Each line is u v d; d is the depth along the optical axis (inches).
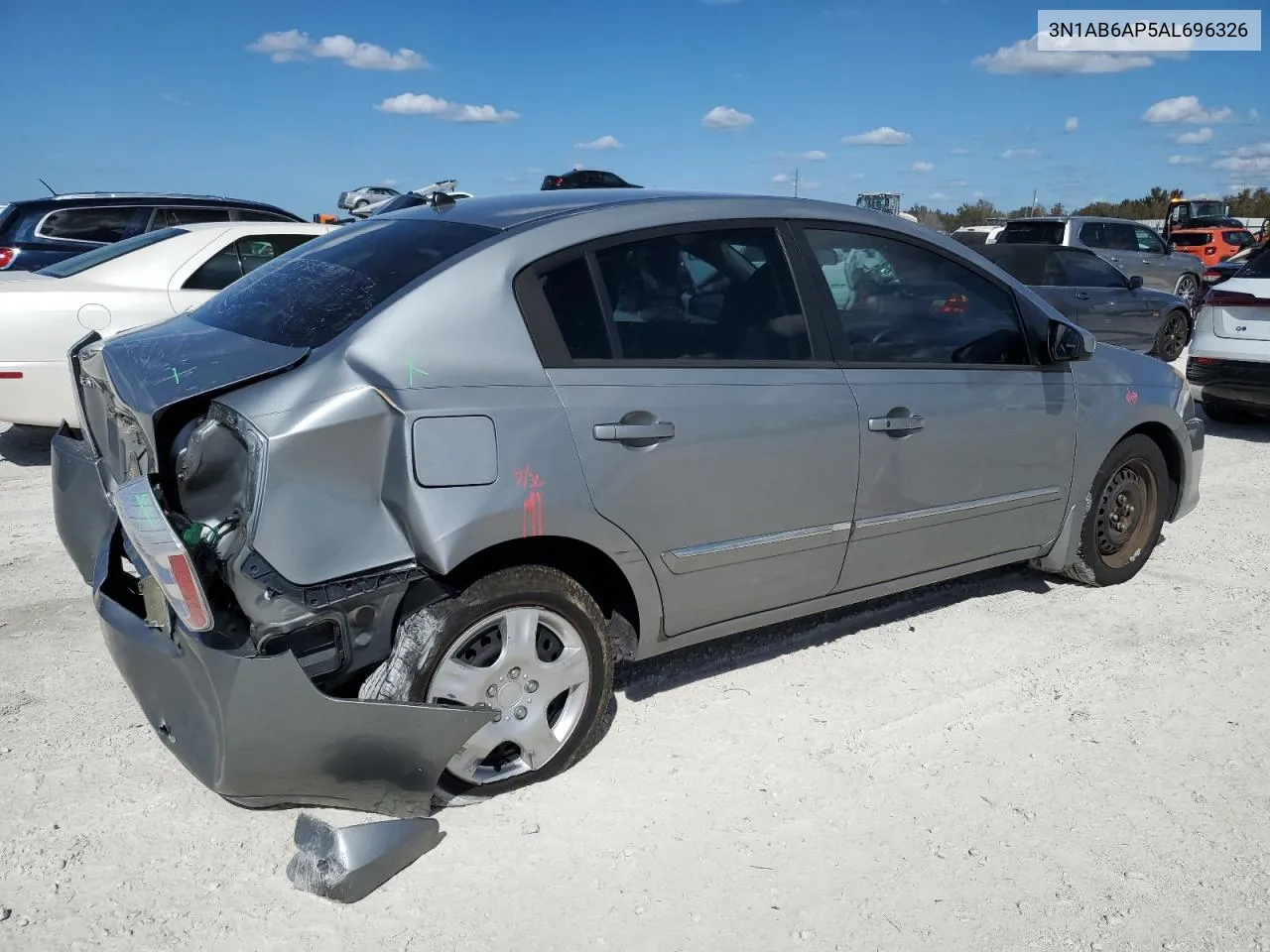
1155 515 196.2
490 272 117.9
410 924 102.4
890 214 157.8
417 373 110.0
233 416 104.4
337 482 105.5
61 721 138.4
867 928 103.7
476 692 116.0
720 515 131.6
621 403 121.7
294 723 103.3
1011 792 127.2
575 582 122.2
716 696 149.2
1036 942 102.3
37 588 185.9
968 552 165.9
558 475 116.0
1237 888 110.7
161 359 117.6
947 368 156.1
